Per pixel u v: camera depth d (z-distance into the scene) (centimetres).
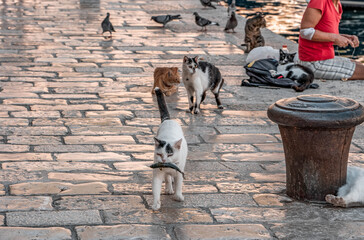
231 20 1496
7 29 1456
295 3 2392
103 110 846
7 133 732
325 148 540
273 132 776
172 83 920
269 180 613
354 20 2117
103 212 522
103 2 2020
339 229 502
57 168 626
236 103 903
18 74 1030
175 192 544
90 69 1088
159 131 545
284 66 1023
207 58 1213
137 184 590
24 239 467
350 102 552
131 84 995
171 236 482
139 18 1700
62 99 892
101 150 688
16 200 541
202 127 786
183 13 1811
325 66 1034
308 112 531
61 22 1589
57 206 532
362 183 551
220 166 651
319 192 554
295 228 502
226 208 539
